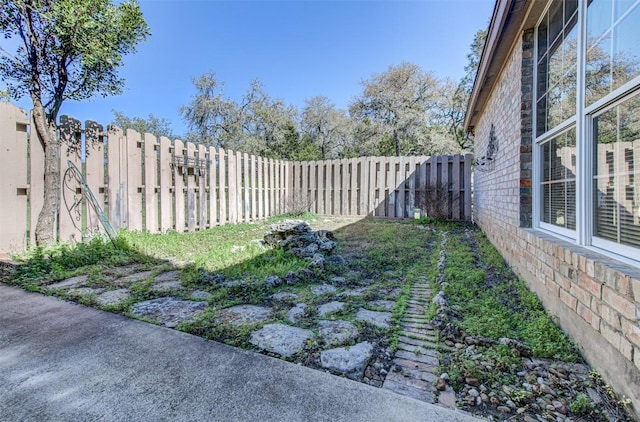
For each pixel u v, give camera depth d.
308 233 5.32
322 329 2.28
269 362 1.86
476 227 7.86
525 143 3.37
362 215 10.34
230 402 1.51
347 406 1.47
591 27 2.12
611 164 1.93
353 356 1.90
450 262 4.11
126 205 5.80
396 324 2.38
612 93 1.87
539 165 3.24
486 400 1.51
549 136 2.95
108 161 5.50
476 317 2.38
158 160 6.41
